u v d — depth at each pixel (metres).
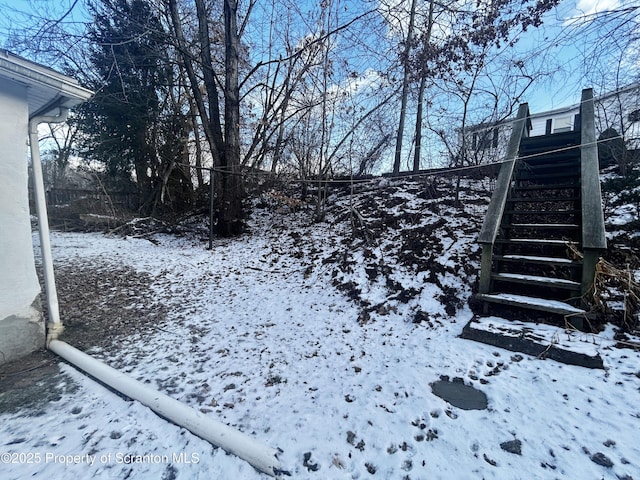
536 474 1.68
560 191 4.92
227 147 8.00
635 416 1.98
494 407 2.20
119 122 10.52
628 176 4.86
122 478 1.67
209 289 4.98
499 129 6.84
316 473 1.75
